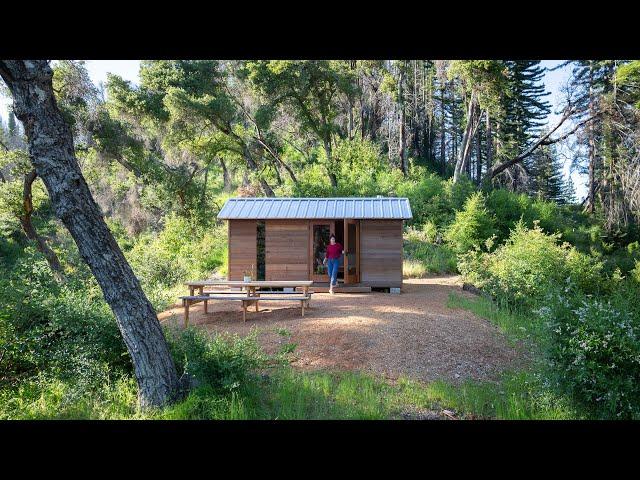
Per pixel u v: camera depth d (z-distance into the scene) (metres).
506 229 30.16
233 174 49.41
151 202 32.22
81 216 6.91
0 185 23.55
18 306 9.27
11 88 6.66
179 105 31.00
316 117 37.38
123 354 8.62
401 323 11.16
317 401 7.33
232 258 18.28
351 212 17.86
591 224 37.56
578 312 7.14
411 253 24.58
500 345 10.35
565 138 34.47
